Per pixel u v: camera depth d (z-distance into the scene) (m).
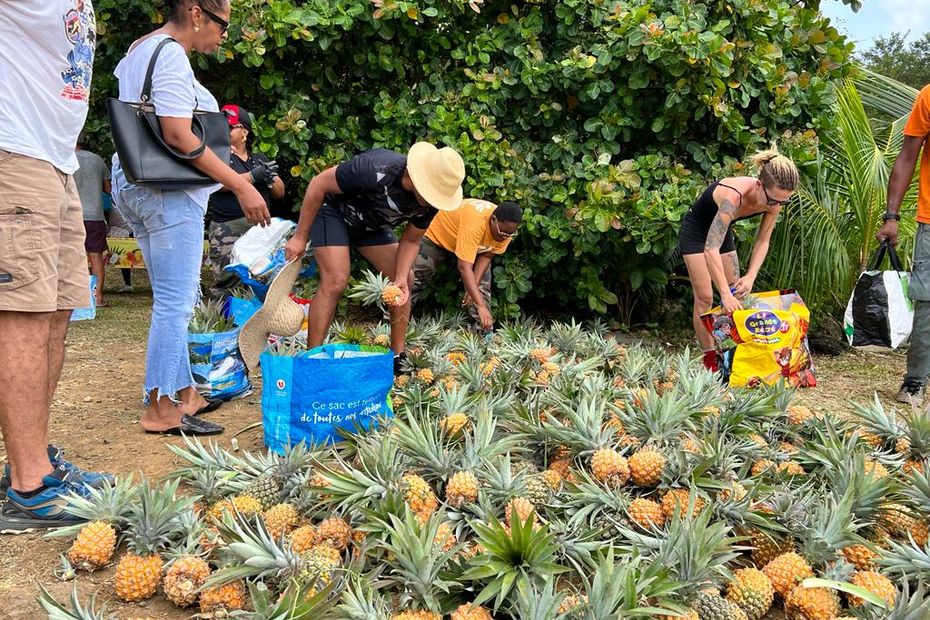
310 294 7.31
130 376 5.72
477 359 5.38
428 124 7.34
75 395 5.16
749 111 7.77
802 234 7.56
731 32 7.34
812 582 2.44
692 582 2.54
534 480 3.22
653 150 7.51
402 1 7.03
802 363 5.70
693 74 6.96
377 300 5.86
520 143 7.61
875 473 3.57
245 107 7.93
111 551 2.86
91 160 8.34
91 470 3.78
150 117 3.90
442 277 7.74
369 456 3.20
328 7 7.06
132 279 11.05
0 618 2.50
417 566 2.46
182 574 2.61
